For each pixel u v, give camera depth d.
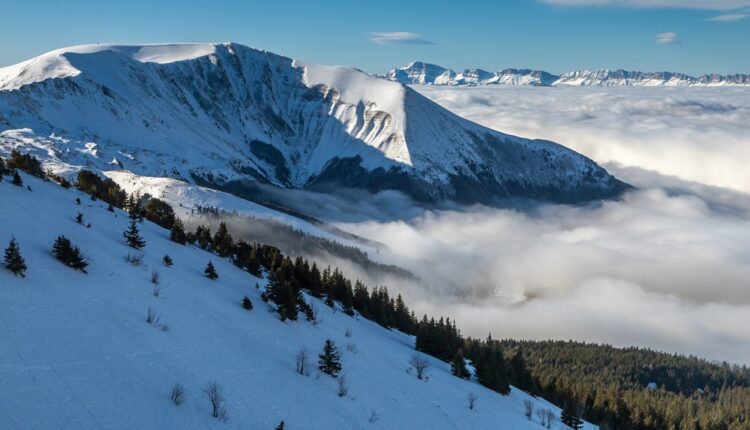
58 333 45.31
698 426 135.12
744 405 171.88
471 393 79.75
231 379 50.88
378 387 66.00
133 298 58.47
